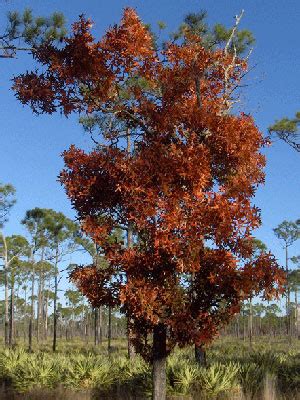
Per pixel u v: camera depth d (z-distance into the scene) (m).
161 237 6.20
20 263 36.75
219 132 6.86
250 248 6.57
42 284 48.06
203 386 10.77
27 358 16.38
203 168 6.38
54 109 7.66
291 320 56.78
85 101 7.50
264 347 33.56
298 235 41.62
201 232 6.33
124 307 6.73
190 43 9.00
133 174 6.45
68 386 12.41
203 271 6.57
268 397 10.19
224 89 8.55
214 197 6.47
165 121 6.98
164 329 6.99
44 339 56.56
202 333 6.40
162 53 7.96
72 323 69.88
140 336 7.19
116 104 7.54
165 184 6.37
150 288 6.28
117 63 7.42
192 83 7.81
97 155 7.11
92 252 34.03
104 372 12.86
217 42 11.19
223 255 6.36
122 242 7.07
